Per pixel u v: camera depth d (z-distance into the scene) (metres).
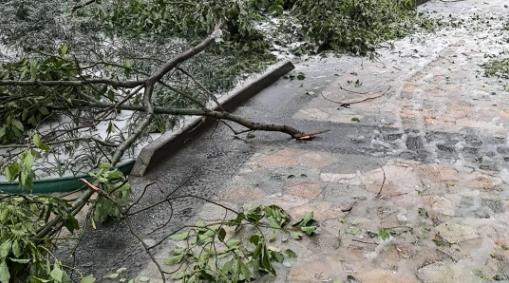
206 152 4.07
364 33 7.07
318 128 4.50
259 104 5.13
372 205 3.27
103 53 5.18
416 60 6.52
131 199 3.38
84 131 4.05
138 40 5.46
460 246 2.86
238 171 3.76
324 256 2.79
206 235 2.59
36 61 3.55
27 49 4.74
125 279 2.66
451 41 7.36
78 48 4.91
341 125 4.55
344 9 7.25
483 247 2.84
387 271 2.66
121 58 4.76
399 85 5.57
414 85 5.57
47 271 2.14
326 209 3.24
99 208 2.76
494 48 6.93
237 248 2.54
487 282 2.57
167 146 3.95
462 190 3.43
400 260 2.75
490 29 8.02
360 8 7.39
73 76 3.60
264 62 6.11
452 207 3.24
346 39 6.75
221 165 3.86
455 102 5.04
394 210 3.21
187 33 5.85
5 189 3.29
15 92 3.62
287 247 2.86
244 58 6.05
